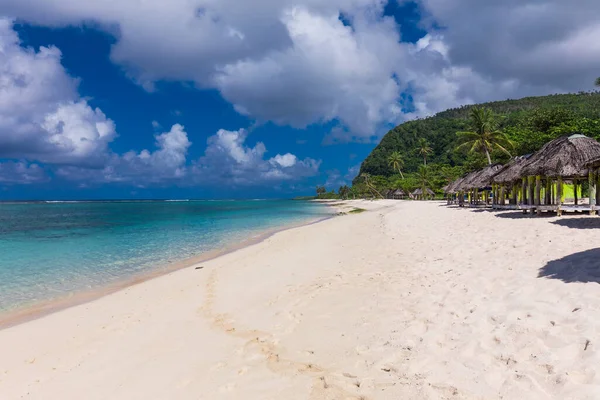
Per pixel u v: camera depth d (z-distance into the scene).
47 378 4.94
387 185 105.44
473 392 3.29
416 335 4.73
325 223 27.55
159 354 5.34
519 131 44.47
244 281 9.54
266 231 23.80
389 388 3.63
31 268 12.59
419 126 147.38
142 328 6.56
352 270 9.45
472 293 5.91
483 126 40.66
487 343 4.12
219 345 5.44
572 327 3.98
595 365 3.23
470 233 12.58
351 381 3.90
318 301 7.04
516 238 10.12
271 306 7.12
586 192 30.67
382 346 4.61
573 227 11.00
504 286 5.91
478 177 27.83
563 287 5.22
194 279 10.27
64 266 12.88
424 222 19.09
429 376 3.70
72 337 6.43
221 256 14.14
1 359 5.70
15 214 48.44
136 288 9.73
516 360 3.64
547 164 15.27
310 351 4.84
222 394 4.02
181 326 6.47
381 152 145.88
